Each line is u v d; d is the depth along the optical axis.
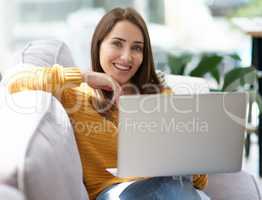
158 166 1.22
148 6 4.00
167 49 3.81
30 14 4.18
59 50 1.81
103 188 1.41
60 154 1.11
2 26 4.10
